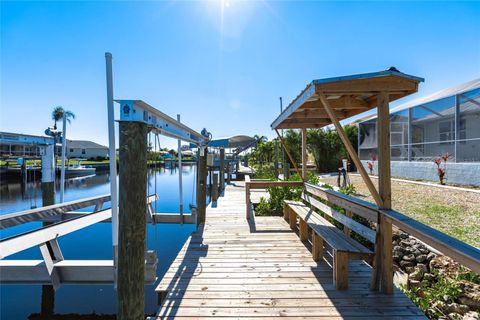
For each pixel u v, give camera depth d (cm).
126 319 202
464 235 416
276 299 259
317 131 1791
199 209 542
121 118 198
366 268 330
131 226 200
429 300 314
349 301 254
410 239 438
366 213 285
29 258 492
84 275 340
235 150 2019
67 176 2403
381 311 237
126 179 200
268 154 2541
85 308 363
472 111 1065
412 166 1114
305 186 541
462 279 328
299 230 476
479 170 818
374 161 1405
